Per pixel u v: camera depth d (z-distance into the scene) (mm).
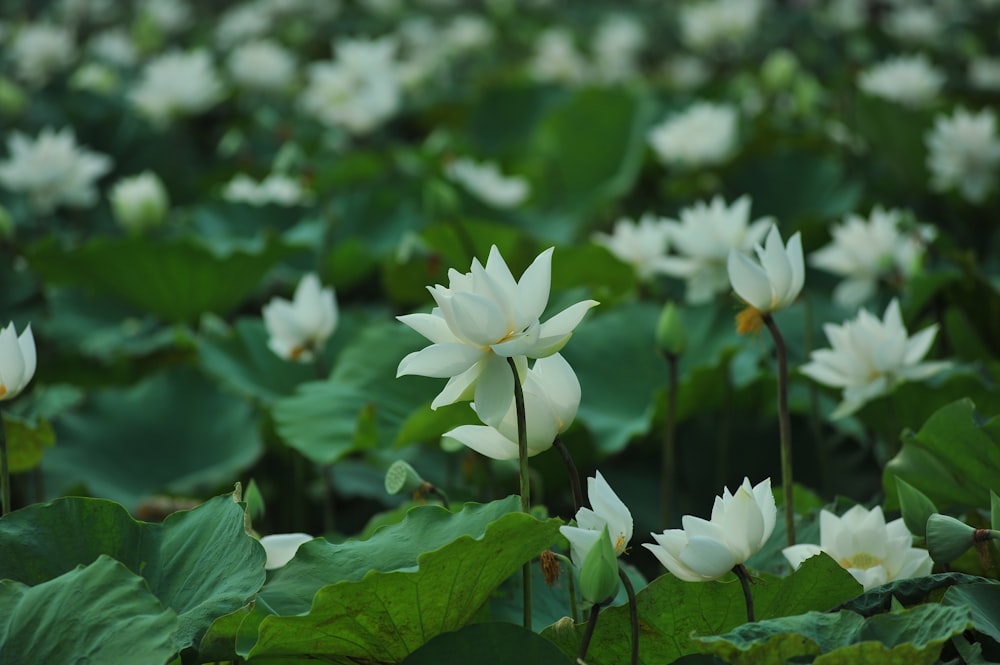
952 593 3418
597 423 4465
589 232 7816
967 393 4219
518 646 3395
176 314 5824
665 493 4199
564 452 3467
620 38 11445
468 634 3400
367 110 7812
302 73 12375
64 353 5160
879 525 3561
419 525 3512
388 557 3479
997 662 3389
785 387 3693
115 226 8086
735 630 3318
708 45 10977
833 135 7938
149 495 4566
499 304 3350
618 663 3488
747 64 11586
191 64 8625
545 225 6910
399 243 6727
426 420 4168
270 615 3350
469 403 4137
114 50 11859
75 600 3377
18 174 6391
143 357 5215
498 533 3352
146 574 3525
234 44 13141
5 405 4461
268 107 10047
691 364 4613
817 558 3455
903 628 3312
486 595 3461
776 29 13406
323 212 6875
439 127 10414
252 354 4922
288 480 4887
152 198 6328
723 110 7008
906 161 6922
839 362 4031
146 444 4809
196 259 5523
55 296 6098
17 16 14664
